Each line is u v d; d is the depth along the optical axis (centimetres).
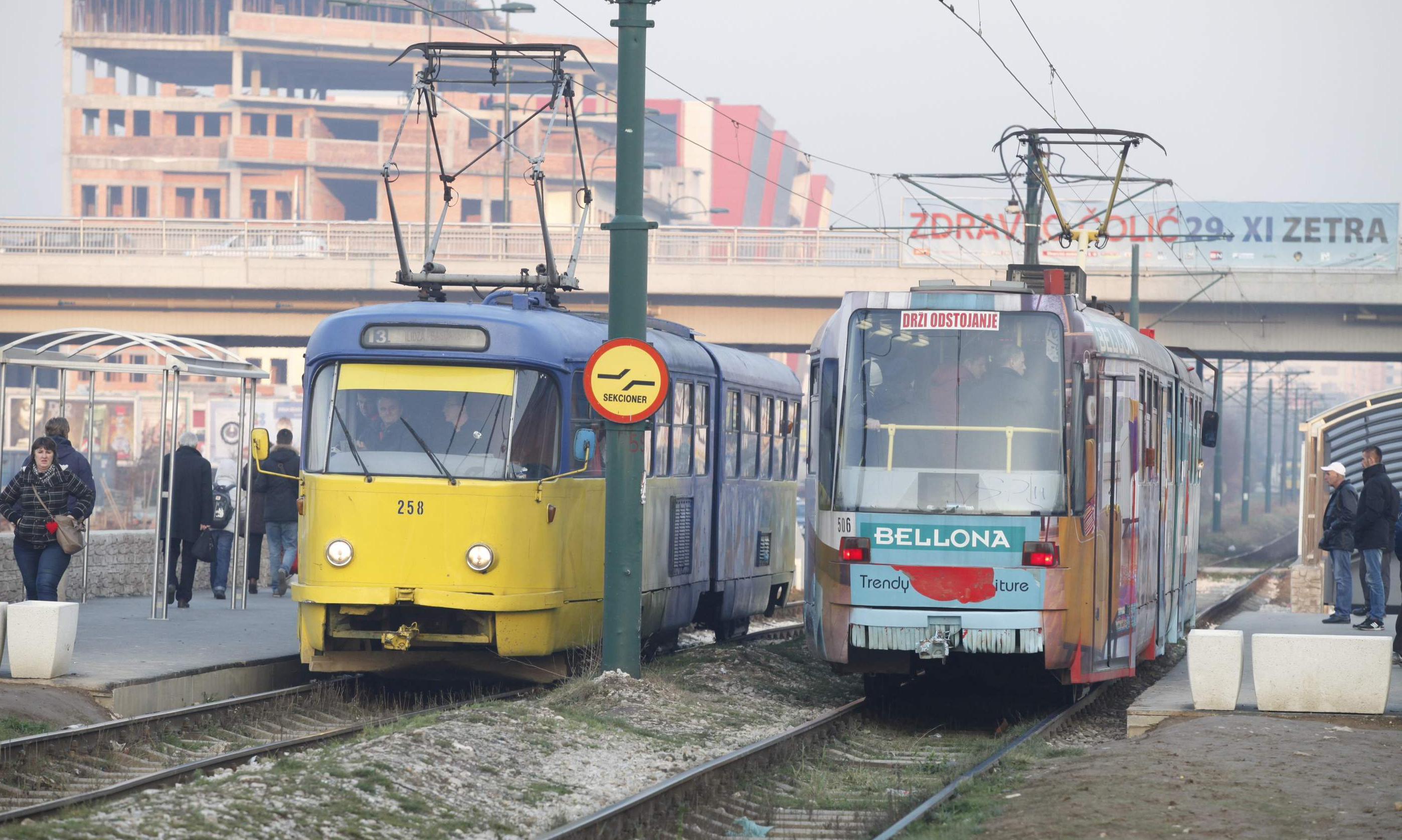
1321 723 4856
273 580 8731
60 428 5922
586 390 5728
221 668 5569
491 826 3528
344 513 5659
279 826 3198
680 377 6925
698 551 7275
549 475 5825
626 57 5759
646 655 6988
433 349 5775
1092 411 5519
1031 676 6097
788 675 7050
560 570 5856
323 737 4497
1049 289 5866
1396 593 10806
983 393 5522
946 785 4234
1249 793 3747
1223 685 5050
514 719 4719
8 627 5006
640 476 5772
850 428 5572
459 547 5603
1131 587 5959
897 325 5603
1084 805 3659
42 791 3741
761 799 4044
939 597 5416
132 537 8575
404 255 6569
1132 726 5066
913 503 5478
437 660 5859
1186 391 7806
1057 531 5406
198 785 3469
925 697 6531
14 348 7169
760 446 8388
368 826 3312
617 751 4578
